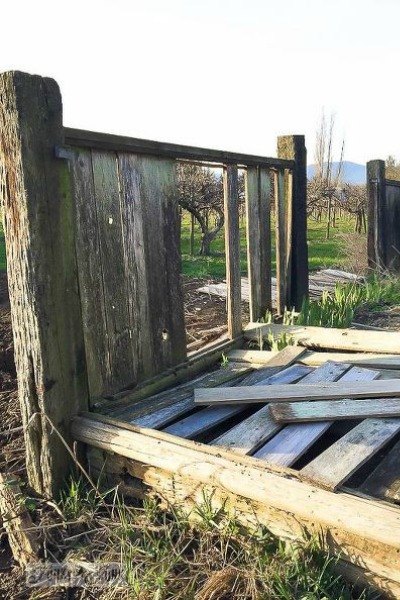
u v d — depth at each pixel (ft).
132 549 8.08
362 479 8.92
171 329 13.09
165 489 9.00
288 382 12.53
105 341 10.93
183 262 39.86
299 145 19.53
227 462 8.44
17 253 8.92
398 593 6.97
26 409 9.45
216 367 14.70
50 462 9.43
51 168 8.97
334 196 64.23
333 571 7.43
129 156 11.32
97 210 10.54
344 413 10.27
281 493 7.68
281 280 19.61
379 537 6.82
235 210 15.61
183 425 10.54
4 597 7.85
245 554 7.93
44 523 8.87
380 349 14.49
